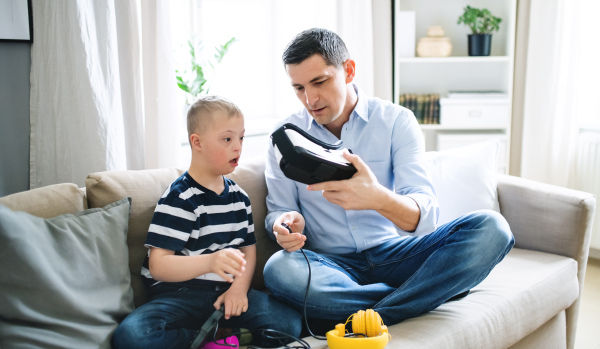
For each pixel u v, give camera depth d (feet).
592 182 9.07
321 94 4.81
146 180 4.91
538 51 9.18
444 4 9.99
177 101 6.77
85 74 5.90
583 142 9.16
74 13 5.77
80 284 4.02
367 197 4.12
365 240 5.20
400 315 4.46
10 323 3.69
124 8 6.31
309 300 4.42
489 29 9.64
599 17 9.30
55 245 3.99
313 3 8.66
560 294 5.37
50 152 6.15
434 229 4.55
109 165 6.10
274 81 9.61
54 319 3.81
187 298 4.40
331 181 4.07
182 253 4.49
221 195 4.75
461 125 9.41
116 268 4.33
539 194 6.11
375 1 9.32
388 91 9.64
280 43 9.18
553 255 5.88
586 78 9.46
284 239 4.62
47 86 6.04
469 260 4.36
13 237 3.73
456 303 4.74
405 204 4.34
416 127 5.35
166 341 3.99
